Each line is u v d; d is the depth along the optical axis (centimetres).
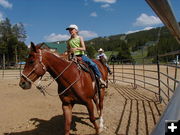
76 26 463
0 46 6312
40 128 520
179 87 65
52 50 416
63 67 386
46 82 1438
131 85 1320
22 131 503
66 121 383
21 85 372
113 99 861
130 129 483
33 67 375
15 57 6512
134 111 654
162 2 52
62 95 390
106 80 554
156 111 646
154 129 57
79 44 459
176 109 56
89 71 420
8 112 686
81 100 389
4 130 514
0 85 1357
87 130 490
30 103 816
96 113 628
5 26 7031
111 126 510
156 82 1423
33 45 377
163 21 62
